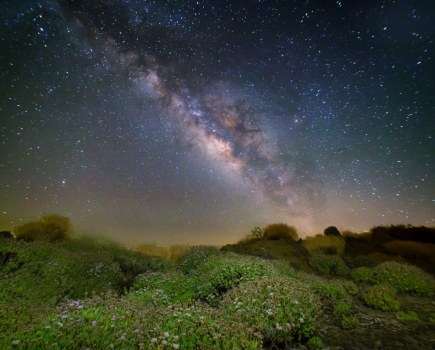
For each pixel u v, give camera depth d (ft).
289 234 67.97
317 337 17.34
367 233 73.05
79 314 13.57
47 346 10.18
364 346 17.71
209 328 12.77
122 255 43.50
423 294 28.78
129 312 13.62
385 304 24.66
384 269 34.78
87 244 47.88
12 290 19.25
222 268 26.73
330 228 70.59
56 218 52.16
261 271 25.73
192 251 47.85
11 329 12.44
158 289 23.97
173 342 11.57
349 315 22.74
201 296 23.86
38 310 15.57
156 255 53.62
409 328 20.48
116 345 10.99
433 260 49.60
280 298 17.26
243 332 12.76
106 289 25.63
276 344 15.62
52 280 23.36
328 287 26.17
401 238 68.23
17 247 27.61
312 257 47.70
